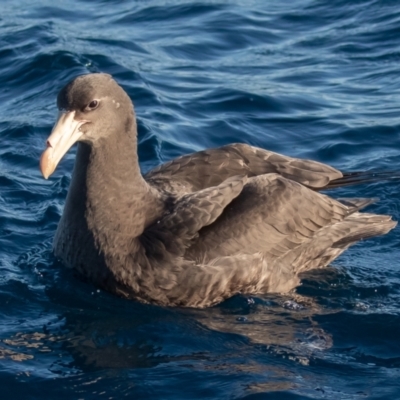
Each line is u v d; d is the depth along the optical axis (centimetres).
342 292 1423
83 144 1332
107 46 2173
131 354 1253
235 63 2134
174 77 2050
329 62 2134
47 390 1170
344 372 1223
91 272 1355
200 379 1195
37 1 2455
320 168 1456
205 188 1386
